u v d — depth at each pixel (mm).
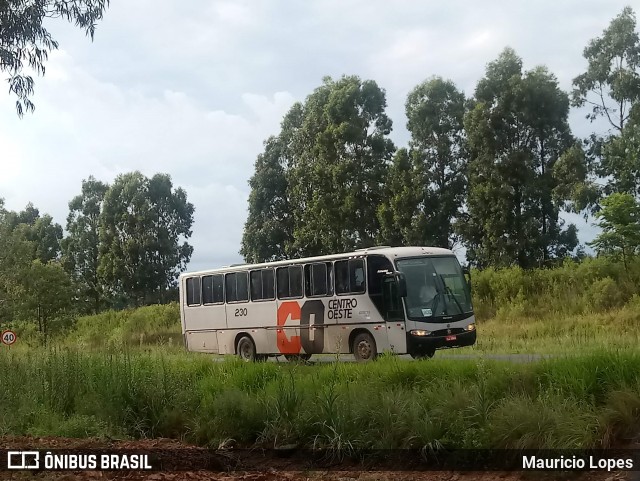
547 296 36281
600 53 39750
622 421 10023
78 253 78312
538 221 40781
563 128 41812
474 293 38750
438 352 23797
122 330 46469
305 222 53156
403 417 11516
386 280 21734
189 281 29734
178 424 13922
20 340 35219
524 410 10391
